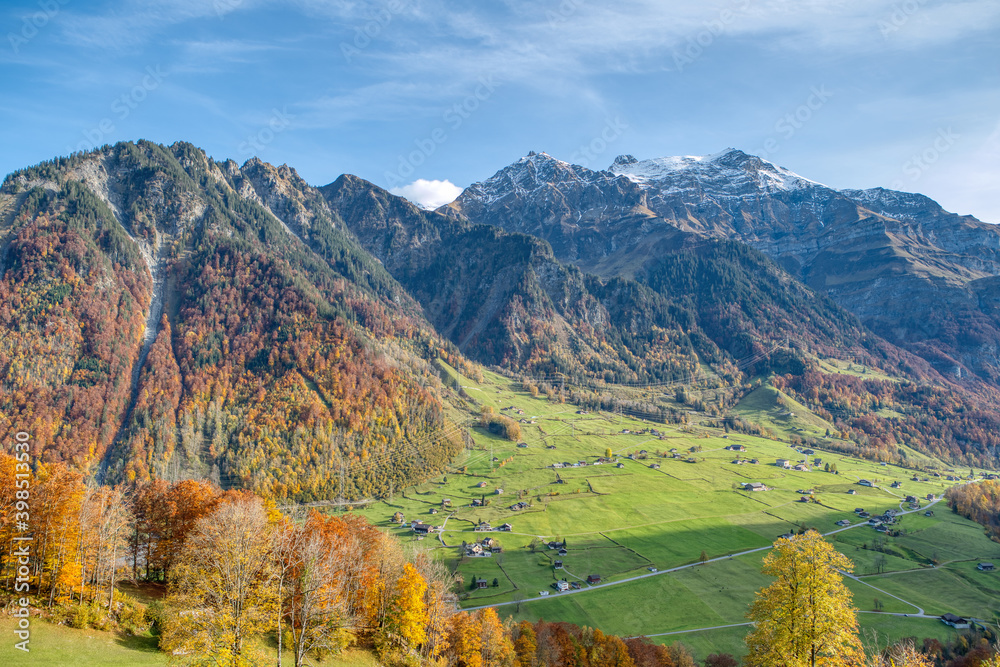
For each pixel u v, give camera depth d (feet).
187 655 171.42
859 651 170.09
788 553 171.94
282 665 196.54
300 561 210.38
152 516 279.28
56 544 199.41
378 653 241.14
